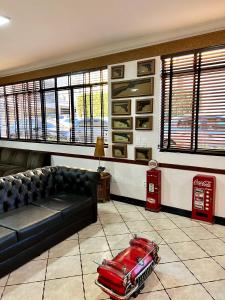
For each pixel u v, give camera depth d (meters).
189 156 3.31
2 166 5.09
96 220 3.26
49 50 3.95
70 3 2.37
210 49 3.03
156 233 2.89
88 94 4.31
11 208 2.75
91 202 3.13
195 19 2.81
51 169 3.41
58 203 2.89
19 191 2.85
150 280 2.04
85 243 2.67
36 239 2.35
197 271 2.16
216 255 2.41
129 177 3.93
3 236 2.06
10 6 2.42
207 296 1.86
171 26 3.02
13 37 3.33
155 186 3.53
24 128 5.55
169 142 3.50
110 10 2.54
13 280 2.05
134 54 3.62
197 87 3.20
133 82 3.68
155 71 3.47
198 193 3.17
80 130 4.53
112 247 2.58
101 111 4.20
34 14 2.62
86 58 4.16
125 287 1.68
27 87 5.27
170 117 3.46
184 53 3.21
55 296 1.87
